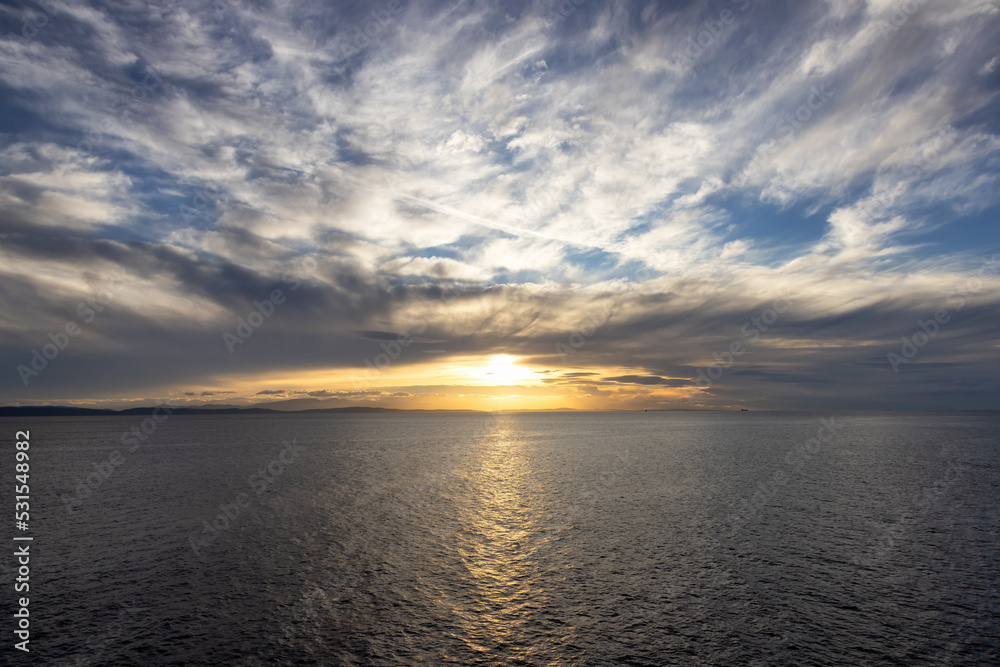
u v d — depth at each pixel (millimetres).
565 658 15125
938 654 15164
